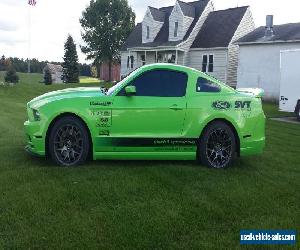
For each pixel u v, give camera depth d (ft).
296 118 54.34
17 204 14.78
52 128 20.48
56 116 20.40
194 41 112.68
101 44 183.32
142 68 21.50
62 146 20.63
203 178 19.29
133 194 16.39
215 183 18.54
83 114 20.40
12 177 18.17
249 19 109.91
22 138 29.04
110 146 20.74
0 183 17.26
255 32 99.66
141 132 20.92
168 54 119.44
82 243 11.97
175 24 114.73
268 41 90.07
